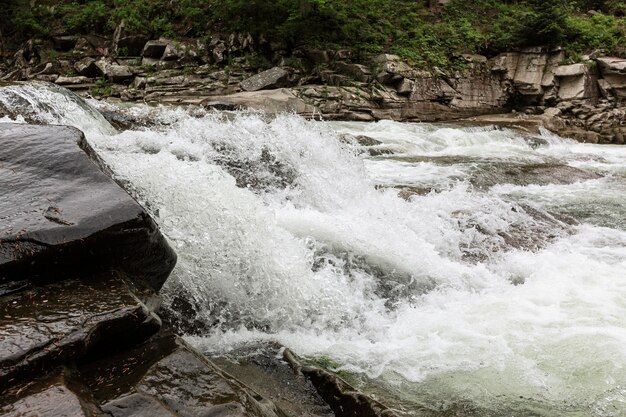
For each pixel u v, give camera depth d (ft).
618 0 93.35
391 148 37.50
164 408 6.78
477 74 73.36
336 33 73.20
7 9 79.46
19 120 20.30
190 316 12.04
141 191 12.52
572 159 39.40
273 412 8.01
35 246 8.31
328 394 9.95
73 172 10.06
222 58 70.90
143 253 9.71
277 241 14.02
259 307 12.85
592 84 71.31
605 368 11.11
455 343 12.34
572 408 9.89
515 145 45.83
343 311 13.69
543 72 73.36
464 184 26.71
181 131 21.71
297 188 19.99
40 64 72.59
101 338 7.64
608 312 13.88
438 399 10.12
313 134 22.70
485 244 19.08
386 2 81.71
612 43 77.05
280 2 69.36
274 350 11.53
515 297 15.10
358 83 66.18
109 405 6.61
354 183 21.42
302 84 66.44
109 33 77.82
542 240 20.25
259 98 56.90
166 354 7.98
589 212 24.68
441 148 42.88
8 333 7.07
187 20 75.97
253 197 14.19
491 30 81.15
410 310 14.38
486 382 10.70
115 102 60.64
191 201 12.92
